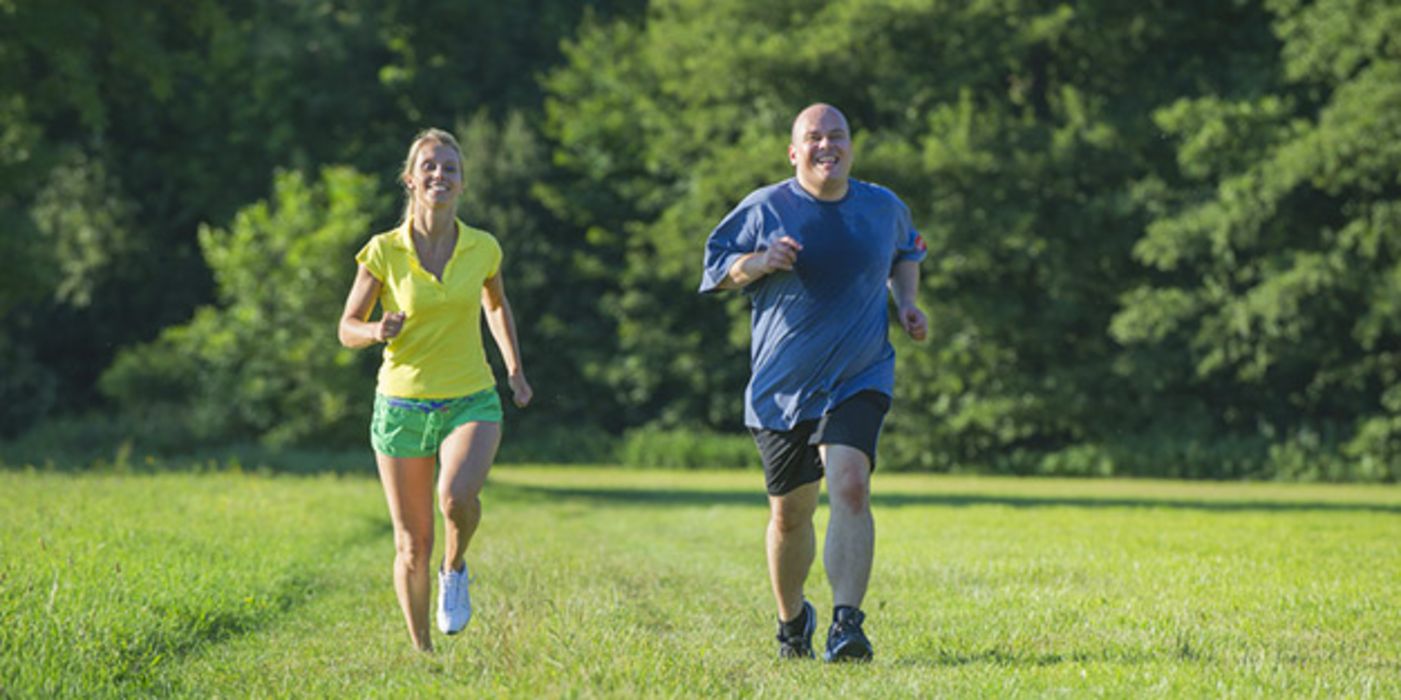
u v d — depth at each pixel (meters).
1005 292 98.31
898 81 96.75
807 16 102.69
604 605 18.58
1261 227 87.31
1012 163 92.50
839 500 14.51
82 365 116.31
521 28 121.69
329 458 69.25
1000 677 12.98
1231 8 95.50
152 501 31.38
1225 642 15.48
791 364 14.88
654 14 122.12
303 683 13.21
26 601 15.96
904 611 19.08
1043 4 96.94
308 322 83.00
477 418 15.07
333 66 116.31
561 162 113.56
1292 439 92.44
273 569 21.97
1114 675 13.01
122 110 111.00
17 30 66.00
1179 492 68.88
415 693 12.20
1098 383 97.50
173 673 13.88
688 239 102.75
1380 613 18.30
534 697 11.48
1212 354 89.88
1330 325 87.44
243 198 117.69
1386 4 81.44
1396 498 61.94
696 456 104.25
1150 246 89.25
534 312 112.75
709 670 13.14
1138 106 95.38
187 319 118.25
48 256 77.38
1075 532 34.81
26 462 63.03
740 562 27.53
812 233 14.84
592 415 114.38
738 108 102.56
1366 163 81.12
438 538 31.67
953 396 101.38
